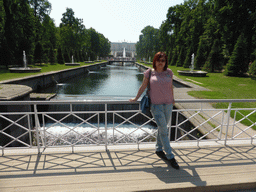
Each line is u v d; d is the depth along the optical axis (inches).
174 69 1408.7
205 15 1507.1
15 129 291.7
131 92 807.1
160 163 106.8
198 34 1505.9
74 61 2402.8
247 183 89.8
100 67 2822.3
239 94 507.5
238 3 1003.3
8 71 900.6
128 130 387.9
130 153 118.6
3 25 1290.6
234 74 954.7
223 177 94.1
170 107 102.0
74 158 110.7
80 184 86.0
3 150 117.5
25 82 643.5
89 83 1051.3
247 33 1047.0
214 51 1147.3
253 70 846.5
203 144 134.3
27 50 1255.5
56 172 95.7
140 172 97.0
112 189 82.6
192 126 261.7
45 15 1761.8
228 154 120.2
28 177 90.9
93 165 103.3
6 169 97.5
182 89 592.7
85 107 448.5
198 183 88.3
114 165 103.6
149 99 101.7
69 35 2383.1
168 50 2509.8
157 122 101.0
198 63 1291.8
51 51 1717.5
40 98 505.4
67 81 1112.8
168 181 89.5
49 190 81.1
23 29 1370.6
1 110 271.1
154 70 99.0
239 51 930.1
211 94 504.7
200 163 107.9
